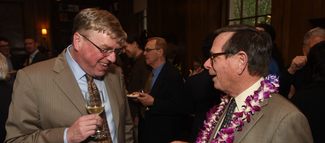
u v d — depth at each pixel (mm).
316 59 1051
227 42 786
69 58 1064
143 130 2020
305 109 1015
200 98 1438
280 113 695
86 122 872
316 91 1014
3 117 1173
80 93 1030
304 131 650
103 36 915
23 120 917
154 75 2072
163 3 6238
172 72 1919
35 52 4219
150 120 1925
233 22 4031
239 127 761
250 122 751
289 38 2861
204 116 1458
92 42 916
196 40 4711
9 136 909
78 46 953
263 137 702
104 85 1222
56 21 8398
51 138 890
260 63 758
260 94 750
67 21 8602
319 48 1070
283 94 1647
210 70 921
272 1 3109
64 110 976
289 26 2854
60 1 8516
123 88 1400
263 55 757
